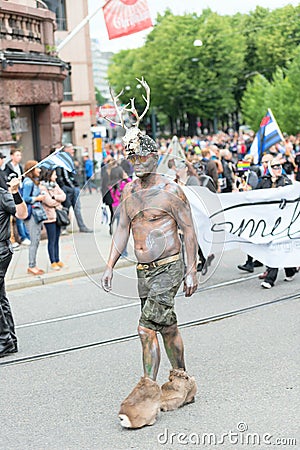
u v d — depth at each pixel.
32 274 14.89
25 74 20.25
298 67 58.59
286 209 12.84
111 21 22.03
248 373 8.20
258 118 64.31
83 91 58.84
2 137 19.61
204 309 11.41
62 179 19.59
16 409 7.52
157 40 77.38
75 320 11.26
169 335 7.20
